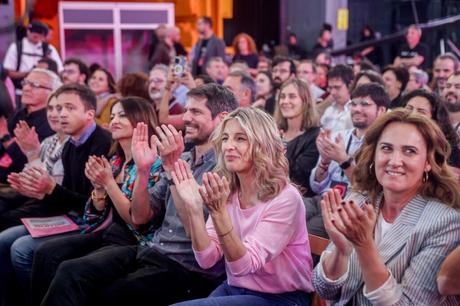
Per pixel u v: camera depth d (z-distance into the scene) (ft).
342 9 38.09
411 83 16.74
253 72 23.22
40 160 11.57
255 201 6.98
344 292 6.07
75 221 10.61
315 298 7.28
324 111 15.97
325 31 34.30
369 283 5.49
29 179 10.01
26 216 11.21
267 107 17.97
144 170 8.42
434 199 5.90
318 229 8.86
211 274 8.09
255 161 6.84
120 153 10.21
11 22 24.88
